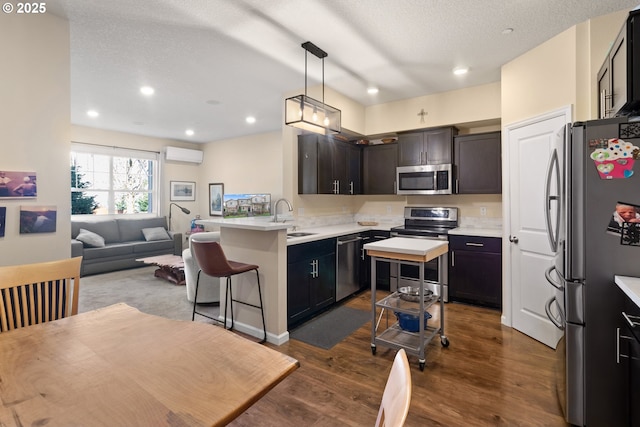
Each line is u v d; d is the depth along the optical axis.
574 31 2.51
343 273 3.95
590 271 1.71
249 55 3.04
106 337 1.23
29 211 2.20
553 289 2.63
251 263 3.01
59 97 2.34
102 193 6.38
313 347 2.78
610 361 1.68
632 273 1.63
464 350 2.69
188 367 1.02
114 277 5.22
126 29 2.57
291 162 4.21
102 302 3.98
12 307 1.55
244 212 6.35
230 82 3.74
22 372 0.99
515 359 2.53
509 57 3.08
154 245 6.20
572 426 1.79
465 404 1.99
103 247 5.55
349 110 4.37
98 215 6.29
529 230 2.92
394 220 5.01
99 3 2.22
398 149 4.55
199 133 6.64
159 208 7.04
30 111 2.19
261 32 2.64
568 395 1.79
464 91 3.99
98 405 0.83
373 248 2.62
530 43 2.80
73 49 2.91
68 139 2.38
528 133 2.93
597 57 2.41
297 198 4.25
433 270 4.02
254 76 3.56
